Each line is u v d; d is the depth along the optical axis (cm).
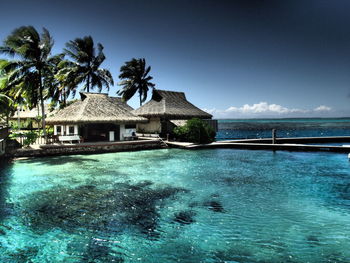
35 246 581
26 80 2228
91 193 968
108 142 2203
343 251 559
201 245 587
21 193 963
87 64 3356
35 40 2209
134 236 628
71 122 2016
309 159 1780
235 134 5119
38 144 2083
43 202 865
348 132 5806
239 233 643
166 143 2461
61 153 1877
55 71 2980
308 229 664
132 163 1598
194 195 950
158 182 1134
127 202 870
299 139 2978
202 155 1958
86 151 1973
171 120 2962
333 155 1947
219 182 1138
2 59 2198
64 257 538
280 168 1458
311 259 529
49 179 1177
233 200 893
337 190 1013
